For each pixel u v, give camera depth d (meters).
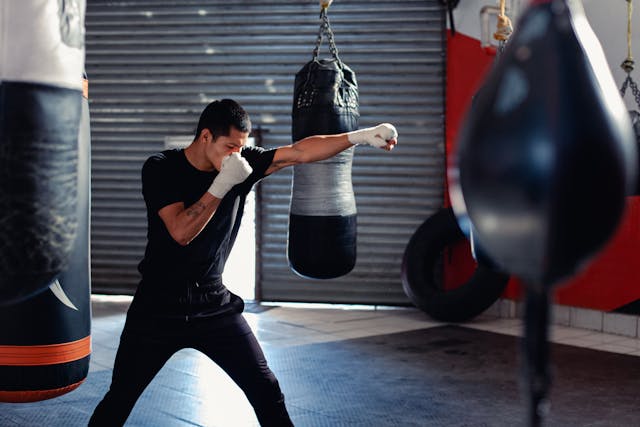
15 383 2.39
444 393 4.34
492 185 0.79
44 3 1.38
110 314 7.01
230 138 2.32
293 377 4.71
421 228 7.18
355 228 3.49
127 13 7.97
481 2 7.17
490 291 6.57
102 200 8.06
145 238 8.00
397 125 7.70
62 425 3.72
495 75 0.82
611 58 6.29
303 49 7.79
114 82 8.03
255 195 7.76
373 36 7.69
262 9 7.81
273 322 6.73
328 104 3.39
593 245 0.78
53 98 1.40
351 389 4.43
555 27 0.78
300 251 3.41
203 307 2.38
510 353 5.44
